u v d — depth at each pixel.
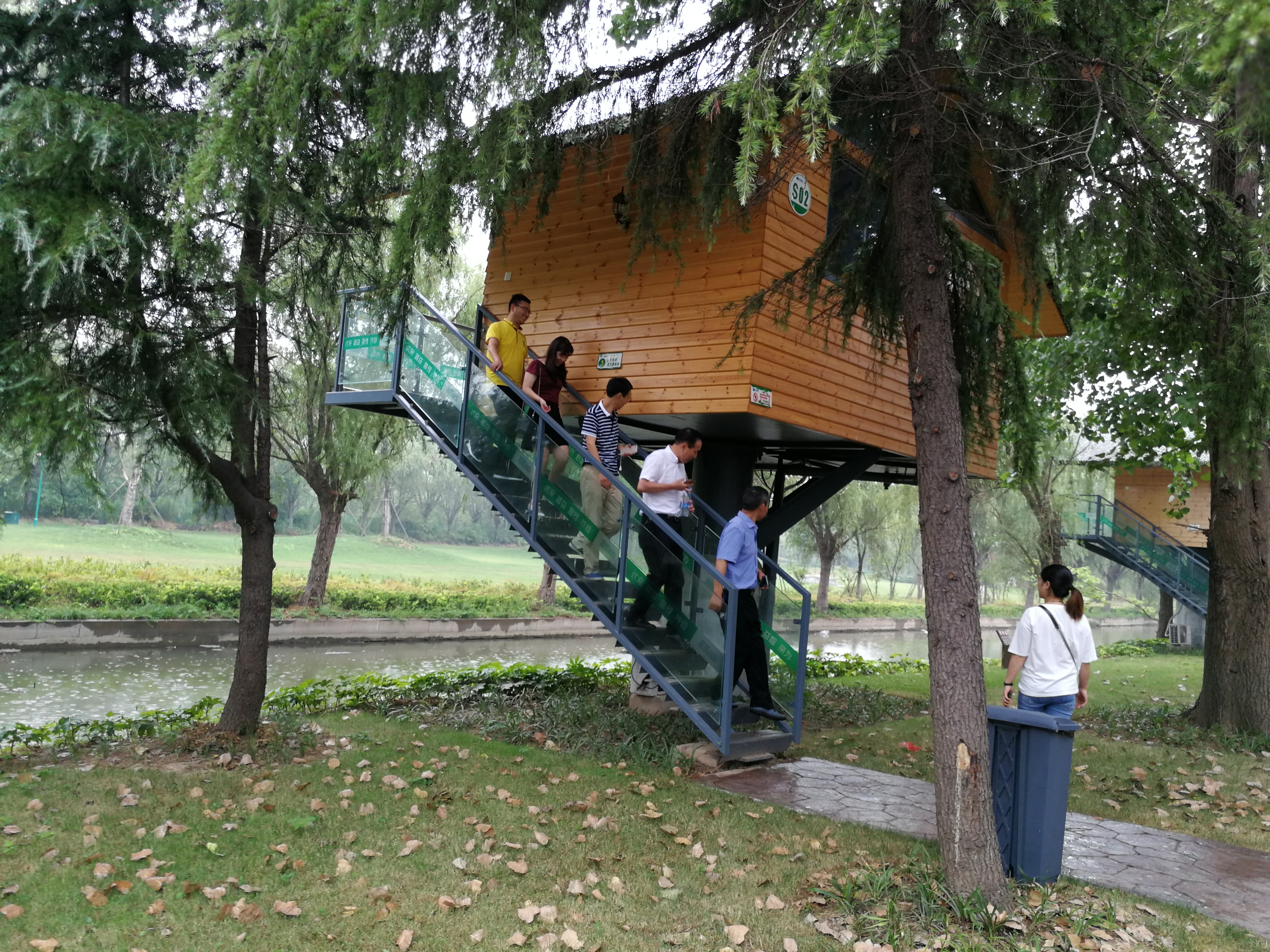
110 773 6.53
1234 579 9.90
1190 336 6.95
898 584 72.38
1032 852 4.81
